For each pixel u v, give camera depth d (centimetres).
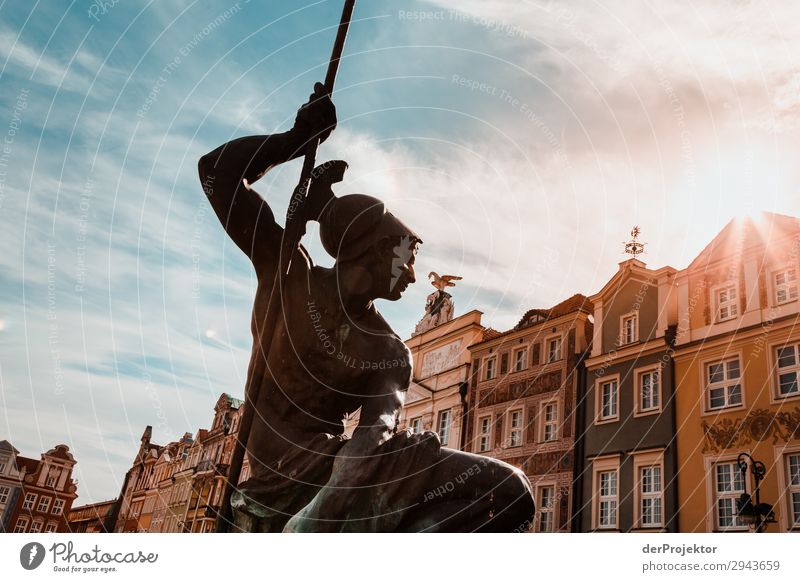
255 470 394
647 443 2680
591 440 2864
